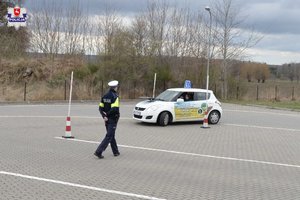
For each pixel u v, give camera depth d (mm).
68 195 7023
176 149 12062
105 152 11156
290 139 15195
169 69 40469
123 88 37250
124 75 37031
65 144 12242
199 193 7414
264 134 16297
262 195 7457
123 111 24297
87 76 35344
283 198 7309
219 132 16359
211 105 19094
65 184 7723
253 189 7855
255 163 10430
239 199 7137
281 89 43781
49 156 10336
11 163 9383
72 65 39250
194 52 42750
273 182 8484
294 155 11805
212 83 42281
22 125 16250
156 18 42281
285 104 36000
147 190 7496
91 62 38062
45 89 33281
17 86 35156
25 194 7000
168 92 18828
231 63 43562
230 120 21406
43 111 22516
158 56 41281
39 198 6793
